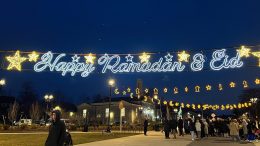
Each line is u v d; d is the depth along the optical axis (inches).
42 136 1269.7
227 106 2082.9
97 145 872.3
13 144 880.9
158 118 4101.9
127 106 4133.9
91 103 4520.2
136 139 1150.3
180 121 1465.3
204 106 2082.9
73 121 3346.5
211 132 1545.3
